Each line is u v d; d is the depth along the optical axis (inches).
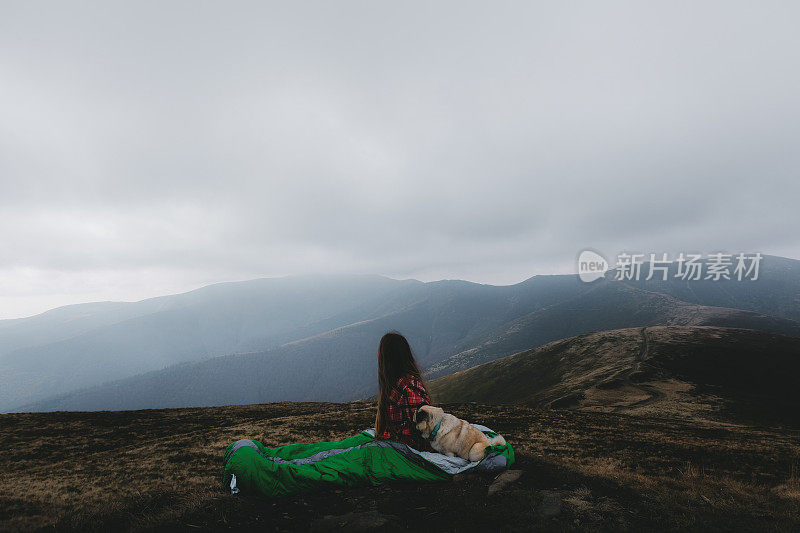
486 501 186.9
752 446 898.7
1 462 852.6
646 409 2358.5
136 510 207.0
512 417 1389.0
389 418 207.9
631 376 3127.5
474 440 214.4
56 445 1030.4
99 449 943.0
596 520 173.2
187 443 832.3
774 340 4060.0
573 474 228.1
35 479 517.0
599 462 568.1
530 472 229.0
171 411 1716.3
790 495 231.3
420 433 210.7
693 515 181.5
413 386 206.4
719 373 3225.9
